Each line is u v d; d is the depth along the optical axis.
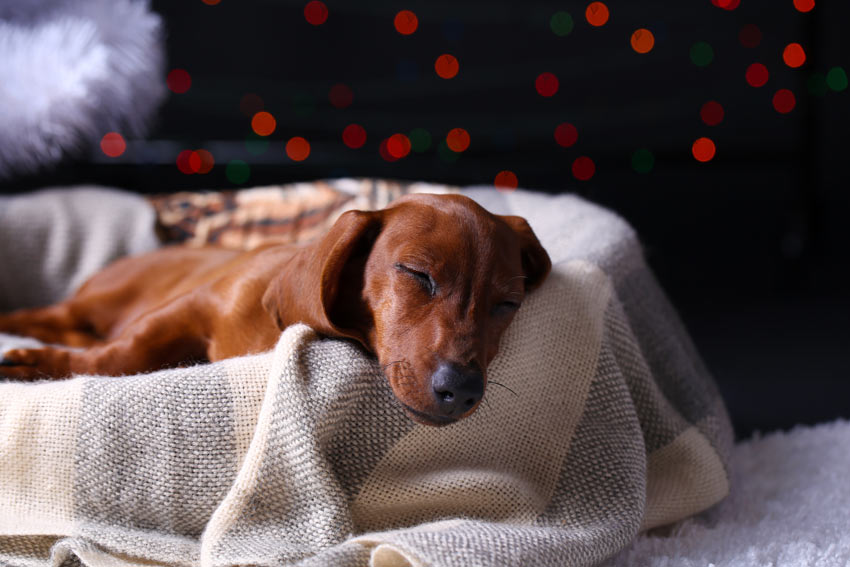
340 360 1.58
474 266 1.57
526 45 5.39
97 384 1.58
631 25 5.45
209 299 1.97
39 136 3.00
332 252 1.60
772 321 4.18
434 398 1.47
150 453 1.56
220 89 5.01
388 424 1.60
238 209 3.03
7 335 2.42
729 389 3.26
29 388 1.59
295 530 1.54
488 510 1.65
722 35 5.49
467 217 1.62
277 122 5.14
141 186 4.61
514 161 5.46
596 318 1.82
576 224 2.25
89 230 2.99
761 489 2.10
